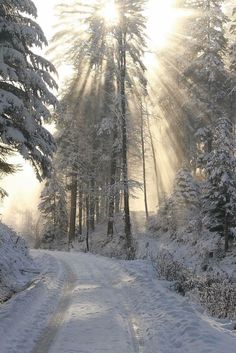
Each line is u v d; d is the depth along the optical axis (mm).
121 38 28469
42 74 15852
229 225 25000
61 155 40719
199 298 12383
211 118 34000
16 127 14977
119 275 16422
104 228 44000
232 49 32406
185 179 32875
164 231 34250
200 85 34438
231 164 24219
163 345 7527
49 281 15047
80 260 23156
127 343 7855
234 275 19688
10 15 14992
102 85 36000
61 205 49406
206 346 6812
